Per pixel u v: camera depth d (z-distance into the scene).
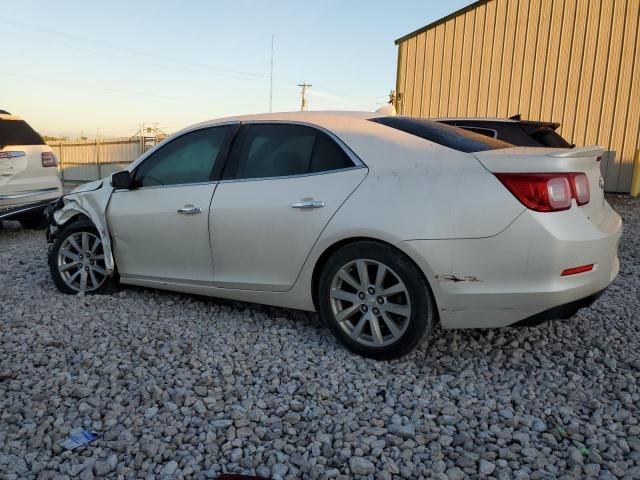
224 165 3.93
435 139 3.28
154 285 4.33
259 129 3.89
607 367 3.19
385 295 3.18
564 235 2.82
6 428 2.59
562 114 12.55
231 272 3.82
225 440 2.51
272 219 3.54
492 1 13.13
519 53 12.91
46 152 8.03
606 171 12.16
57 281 4.75
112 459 2.34
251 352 3.43
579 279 2.90
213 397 2.88
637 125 11.69
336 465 2.32
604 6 11.73
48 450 2.42
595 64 12.00
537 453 2.37
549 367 3.20
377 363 3.24
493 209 2.87
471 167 2.99
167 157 4.27
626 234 7.46
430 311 3.07
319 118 3.69
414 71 14.85
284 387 2.99
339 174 3.38
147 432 2.56
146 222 4.20
